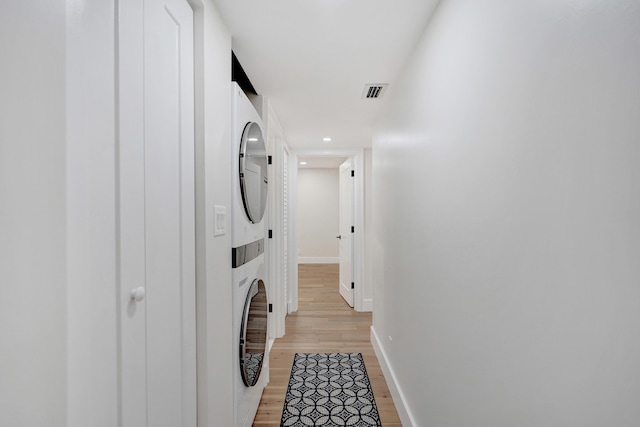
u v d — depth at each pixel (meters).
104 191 0.70
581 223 0.60
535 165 0.74
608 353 0.55
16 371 0.57
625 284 0.52
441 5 1.31
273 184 3.26
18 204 0.57
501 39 0.88
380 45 1.68
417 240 1.67
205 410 1.21
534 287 0.74
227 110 1.48
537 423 0.74
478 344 1.02
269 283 3.18
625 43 0.51
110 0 0.72
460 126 1.15
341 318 3.91
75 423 0.61
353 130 3.36
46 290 0.58
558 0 0.66
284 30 1.53
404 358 1.94
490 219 0.94
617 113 0.53
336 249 7.99
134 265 0.81
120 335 0.75
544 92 0.70
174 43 1.04
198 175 1.20
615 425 0.54
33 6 0.58
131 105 0.80
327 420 2.00
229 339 1.49
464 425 1.13
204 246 1.21
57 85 0.58
